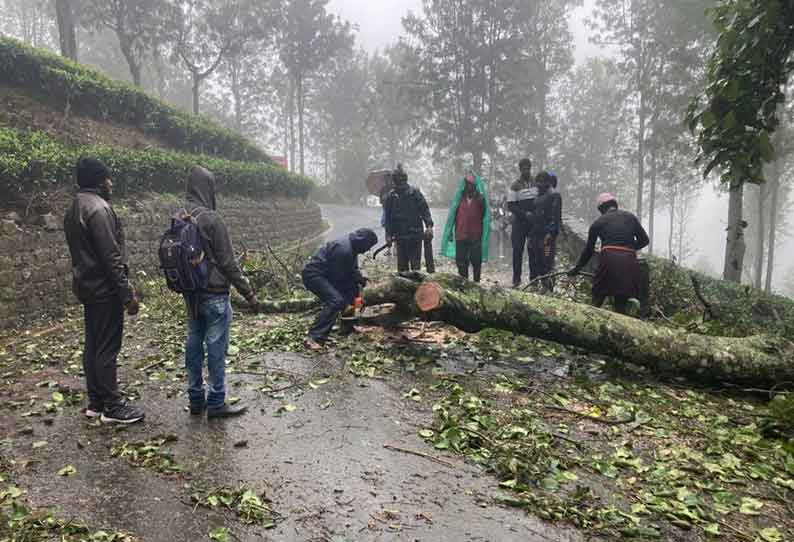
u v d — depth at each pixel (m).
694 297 8.17
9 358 5.94
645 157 40.16
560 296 8.76
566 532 2.94
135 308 4.12
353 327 6.41
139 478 3.38
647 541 2.89
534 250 9.05
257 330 6.79
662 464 3.74
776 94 6.32
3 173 8.16
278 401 4.60
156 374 5.23
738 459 3.89
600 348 5.41
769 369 5.07
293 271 9.77
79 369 5.49
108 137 15.56
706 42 26.39
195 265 3.98
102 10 26.73
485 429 4.11
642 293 7.34
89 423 4.15
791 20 5.92
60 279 8.53
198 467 3.51
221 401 4.25
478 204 8.66
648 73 33.12
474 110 41.50
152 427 4.11
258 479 3.37
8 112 13.07
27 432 3.97
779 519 3.20
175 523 2.93
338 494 3.22
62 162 9.51
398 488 3.31
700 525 3.08
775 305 9.20
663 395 5.10
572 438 4.08
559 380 5.31
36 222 8.38
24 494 3.17
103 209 3.99
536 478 3.46
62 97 15.23
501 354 6.03
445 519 3.01
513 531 2.92
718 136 6.52
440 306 5.62
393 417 4.32
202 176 4.23
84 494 3.19
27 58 14.25
